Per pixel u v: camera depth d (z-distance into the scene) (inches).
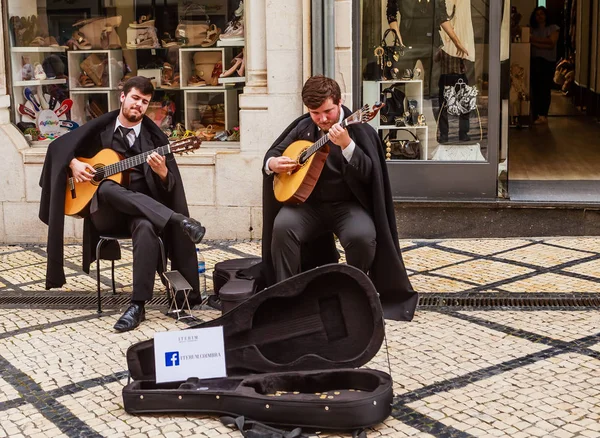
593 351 173.0
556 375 160.9
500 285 221.9
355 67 275.0
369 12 275.0
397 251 187.8
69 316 207.5
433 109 276.8
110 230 208.5
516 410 145.9
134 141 208.8
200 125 288.4
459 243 269.0
